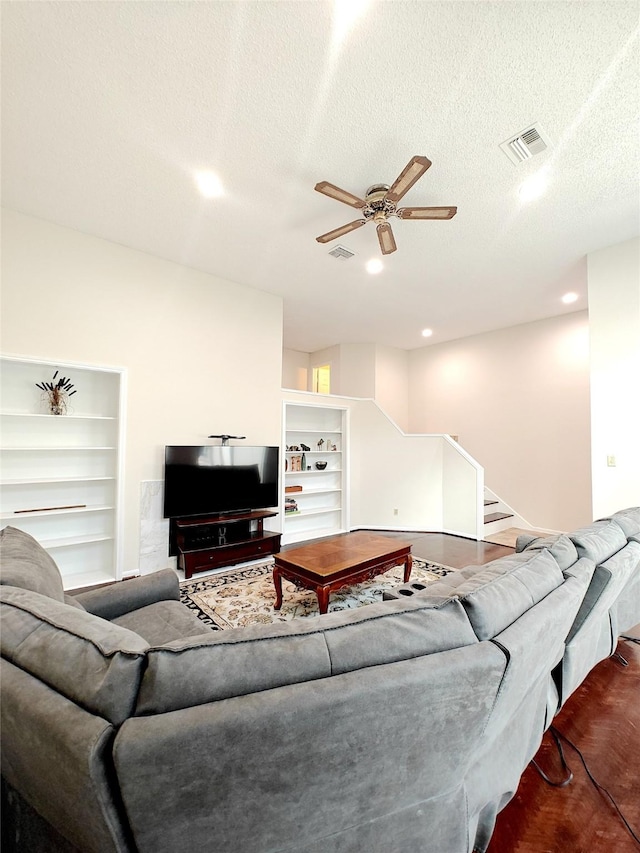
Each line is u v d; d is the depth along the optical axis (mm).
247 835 775
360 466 5996
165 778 687
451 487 5527
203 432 4168
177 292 4020
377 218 2711
